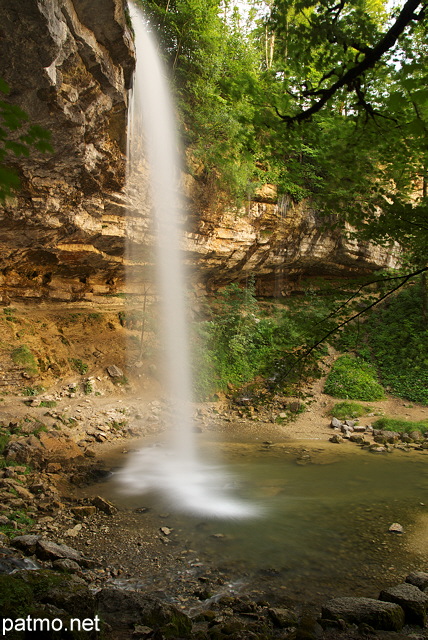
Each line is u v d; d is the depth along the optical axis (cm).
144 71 1789
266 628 506
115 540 779
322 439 1700
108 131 1507
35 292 2094
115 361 2045
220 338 2419
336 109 579
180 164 2036
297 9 471
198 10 1869
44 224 1659
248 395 2120
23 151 269
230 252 2516
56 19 878
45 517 854
